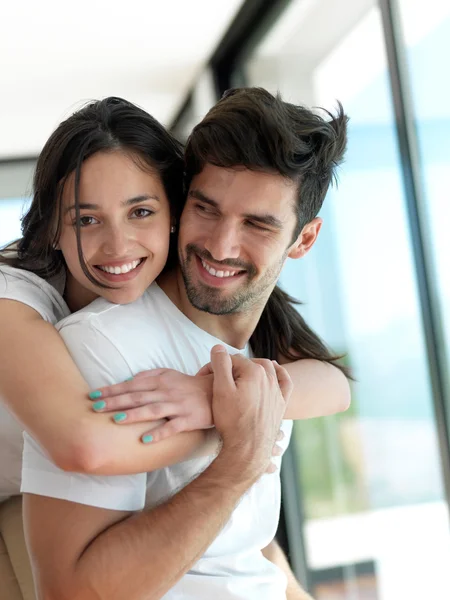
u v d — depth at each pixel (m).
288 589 1.63
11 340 1.28
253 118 1.36
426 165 2.38
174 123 5.88
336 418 3.35
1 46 4.07
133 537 1.19
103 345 1.30
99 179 1.36
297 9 3.41
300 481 4.08
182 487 1.37
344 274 3.07
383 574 3.02
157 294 1.46
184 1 3.74
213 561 1.38
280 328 1.69
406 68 2.44
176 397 1.26
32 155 6.16
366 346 2.95
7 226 6.12
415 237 2.44
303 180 1.43
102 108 1.40
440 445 2.47
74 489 1.21
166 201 1.44
